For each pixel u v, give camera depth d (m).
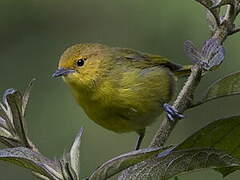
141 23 15.03
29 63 15.71
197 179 12.45
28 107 14.67
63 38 15.97
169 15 14.60
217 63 6.38
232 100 14.54
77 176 5.96
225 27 6.88
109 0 15.78
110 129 10.14
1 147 11.05
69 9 16.05
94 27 15.91
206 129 5.79
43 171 5.78
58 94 14.93
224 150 5.70
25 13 16.03
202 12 14.37
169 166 5.68
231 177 12.82
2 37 15.92
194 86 6.77
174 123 6.80
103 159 14.43
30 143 6.25
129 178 5.75
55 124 14.48
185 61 14.53
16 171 13.90
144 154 5.41
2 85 15.33
